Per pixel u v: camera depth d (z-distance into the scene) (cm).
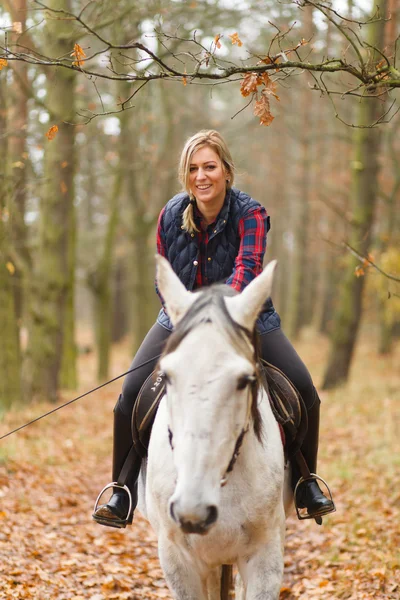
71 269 1898
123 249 3206
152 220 2512
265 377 424
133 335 2673
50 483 976
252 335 351
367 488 949
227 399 317
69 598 599
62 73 1414
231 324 327
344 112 2142
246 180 2978
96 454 1198
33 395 1606
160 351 458
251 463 377
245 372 319
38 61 477
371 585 619
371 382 1953
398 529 754
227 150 432
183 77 480
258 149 3231
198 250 438
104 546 759
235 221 430
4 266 1526
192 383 316
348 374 1820
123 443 479
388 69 495
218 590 451
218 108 3519
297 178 2983
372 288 2197
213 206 429
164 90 2134
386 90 519
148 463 410
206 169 421
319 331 3775
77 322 5931
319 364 2589
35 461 1070
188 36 1433
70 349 1952
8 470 992
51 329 1605
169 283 354
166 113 2230
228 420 318
